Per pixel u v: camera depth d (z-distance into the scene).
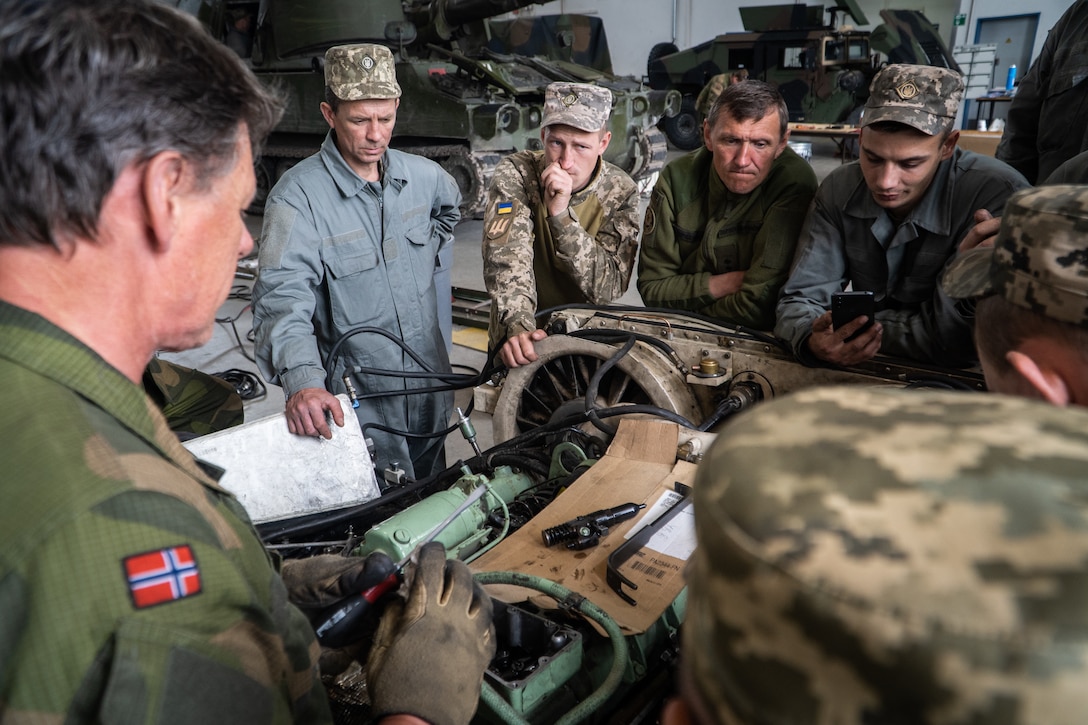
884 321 1.72
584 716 0.87
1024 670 0.28
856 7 9.84
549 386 2.08
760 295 1.95
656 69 10.72
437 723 0.69
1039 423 0.37
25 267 0.54
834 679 0.31
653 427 1.47
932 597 0.29
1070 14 2.56
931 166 1.59
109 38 0.51
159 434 0.60
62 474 0.50
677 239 2.15
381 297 2.19
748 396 1.74
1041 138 2.66
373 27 6.54
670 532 1.21
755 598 0.33
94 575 0.49
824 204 1.82
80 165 0.51
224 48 0.60
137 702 0.48
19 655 0.48
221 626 0.54
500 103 6.28
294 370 1.86
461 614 0.77
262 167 7.63
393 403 2.29
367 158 2.04
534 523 1.25
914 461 0.35
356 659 0.90
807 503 0.34
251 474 1.48
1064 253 0.61
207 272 0.61
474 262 5.56
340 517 1.44
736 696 0.36
